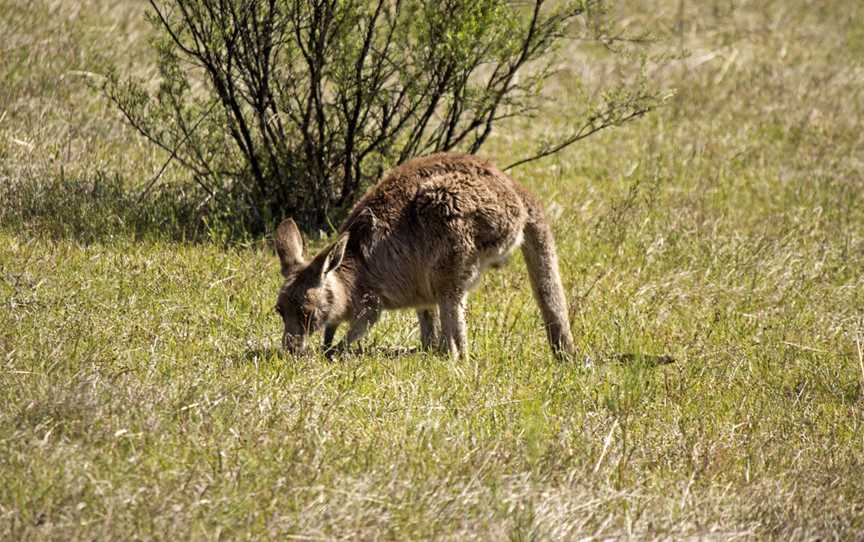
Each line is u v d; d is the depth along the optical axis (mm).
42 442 11945
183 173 24031
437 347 17594
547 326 17656
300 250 17391
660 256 22688
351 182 22312
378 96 21625
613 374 16656
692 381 16734
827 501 12852
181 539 10648
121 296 17609
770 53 38094
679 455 13953
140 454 12164
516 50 21891
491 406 14852
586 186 26875
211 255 20266
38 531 10547
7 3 30672
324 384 15000
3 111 25438
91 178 23031
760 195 27438
